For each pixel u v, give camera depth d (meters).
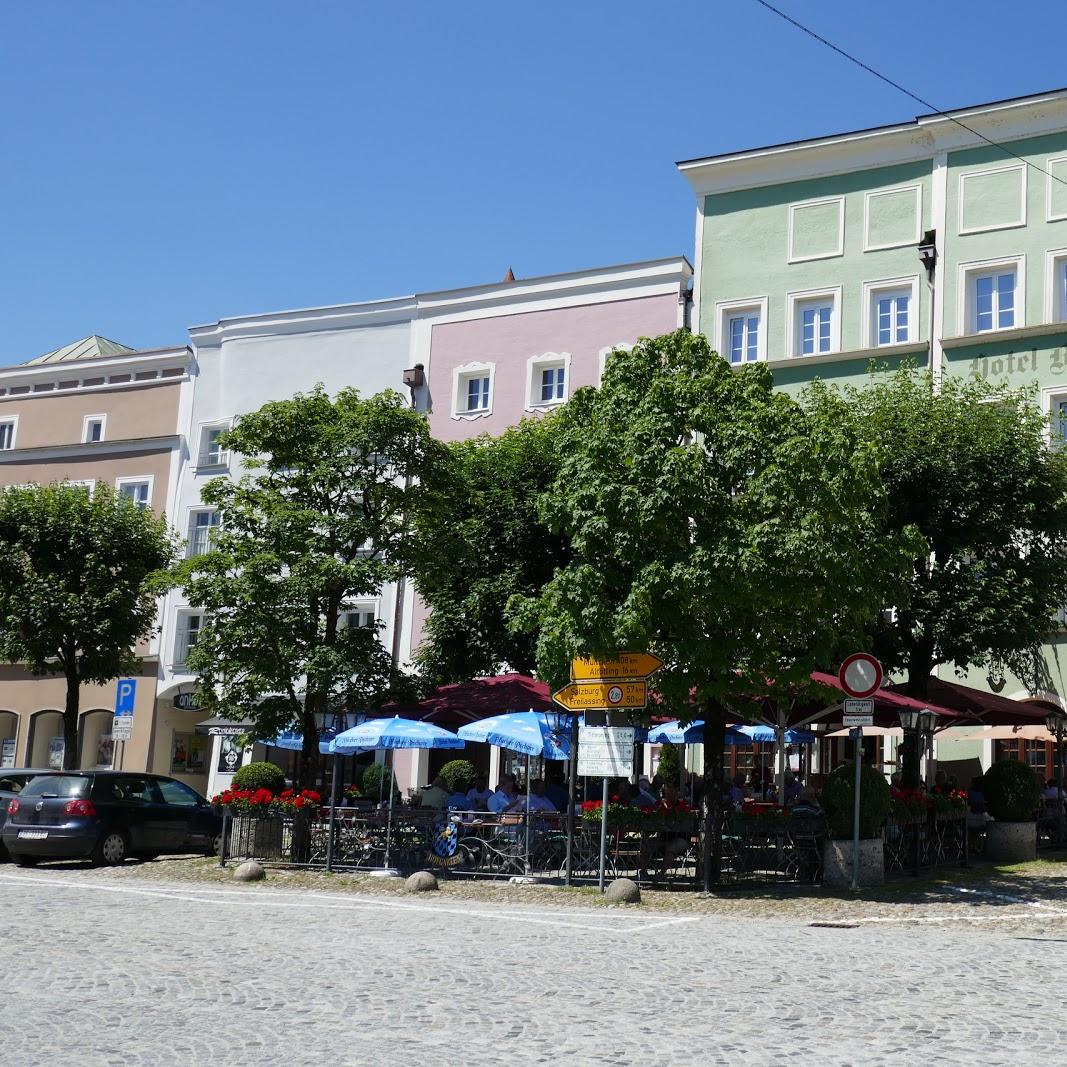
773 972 10.51
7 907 14.55
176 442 42.81
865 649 19.08
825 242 34.56
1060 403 30.92
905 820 19.89
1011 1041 7.92
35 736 42.91
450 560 23.03
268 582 21.44
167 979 9.70
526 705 21.22
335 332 41.22
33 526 31.36
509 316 38.84
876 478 17.89
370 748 20.47
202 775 42.69
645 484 17.41
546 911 15.70
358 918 14.35
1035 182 32.16
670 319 36.75
